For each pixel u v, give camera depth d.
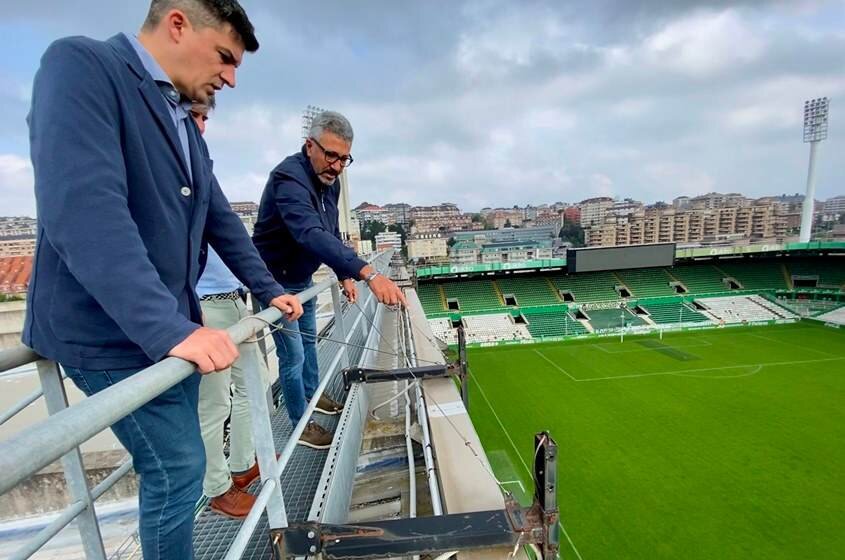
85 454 5.67
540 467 1.39
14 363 0.98
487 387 18.66
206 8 1.11
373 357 4.23
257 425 1.31
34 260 1.01
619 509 10.16
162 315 0.85
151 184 1.08
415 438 2.72
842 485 10.80
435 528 1.40
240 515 1.89
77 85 0.91
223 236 1.68
